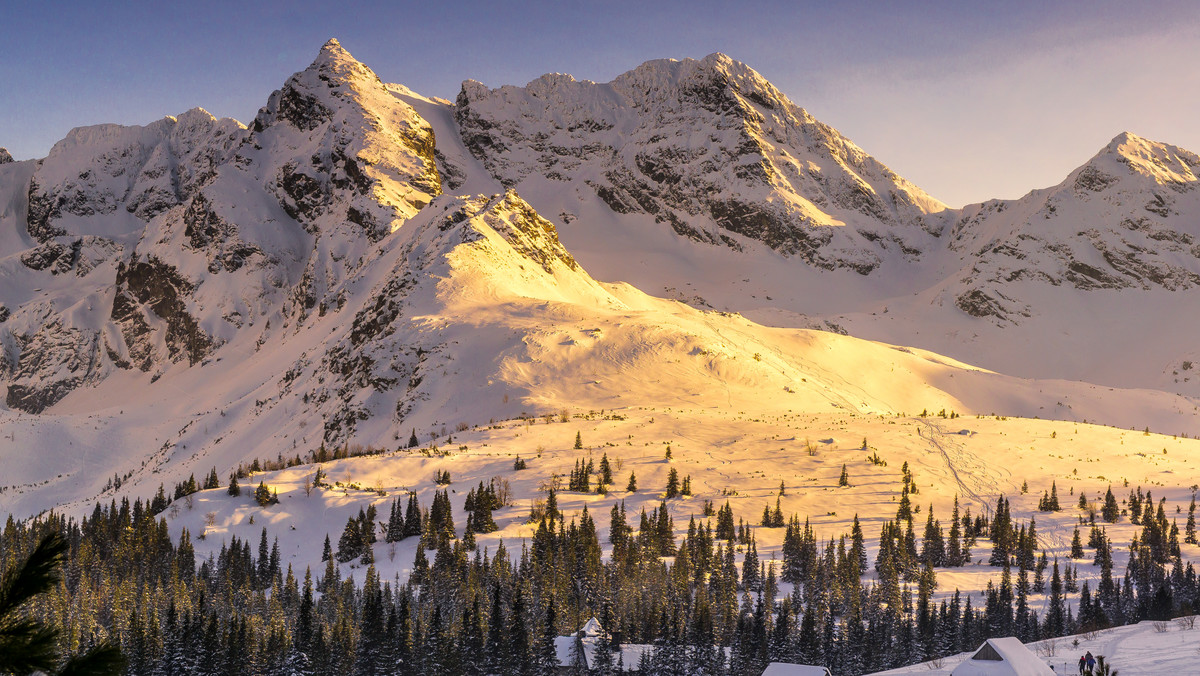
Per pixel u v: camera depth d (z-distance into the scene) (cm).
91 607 13950
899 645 12862
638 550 16462
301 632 12800
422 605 14438
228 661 12175
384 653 12312
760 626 12369
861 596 14425
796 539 16325
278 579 15825
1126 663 7500
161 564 16988
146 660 12262
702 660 12050
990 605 13612
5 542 17050
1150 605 13350
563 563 15062
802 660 12100
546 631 11956
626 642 12988
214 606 14488
